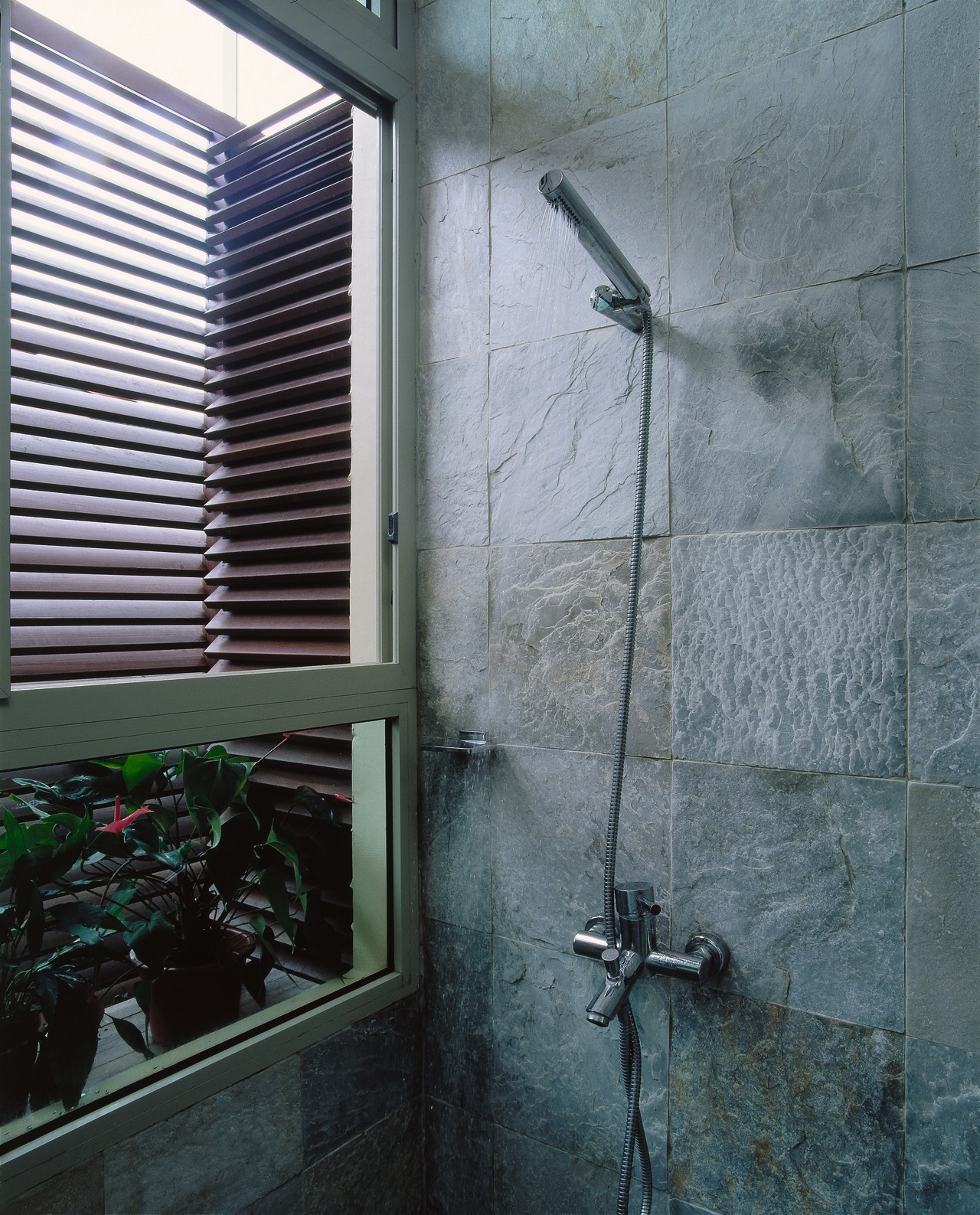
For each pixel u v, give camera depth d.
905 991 0.98
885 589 1.00
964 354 0.96
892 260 1.00
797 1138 1.05
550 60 1.29
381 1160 1.34
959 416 0.96
